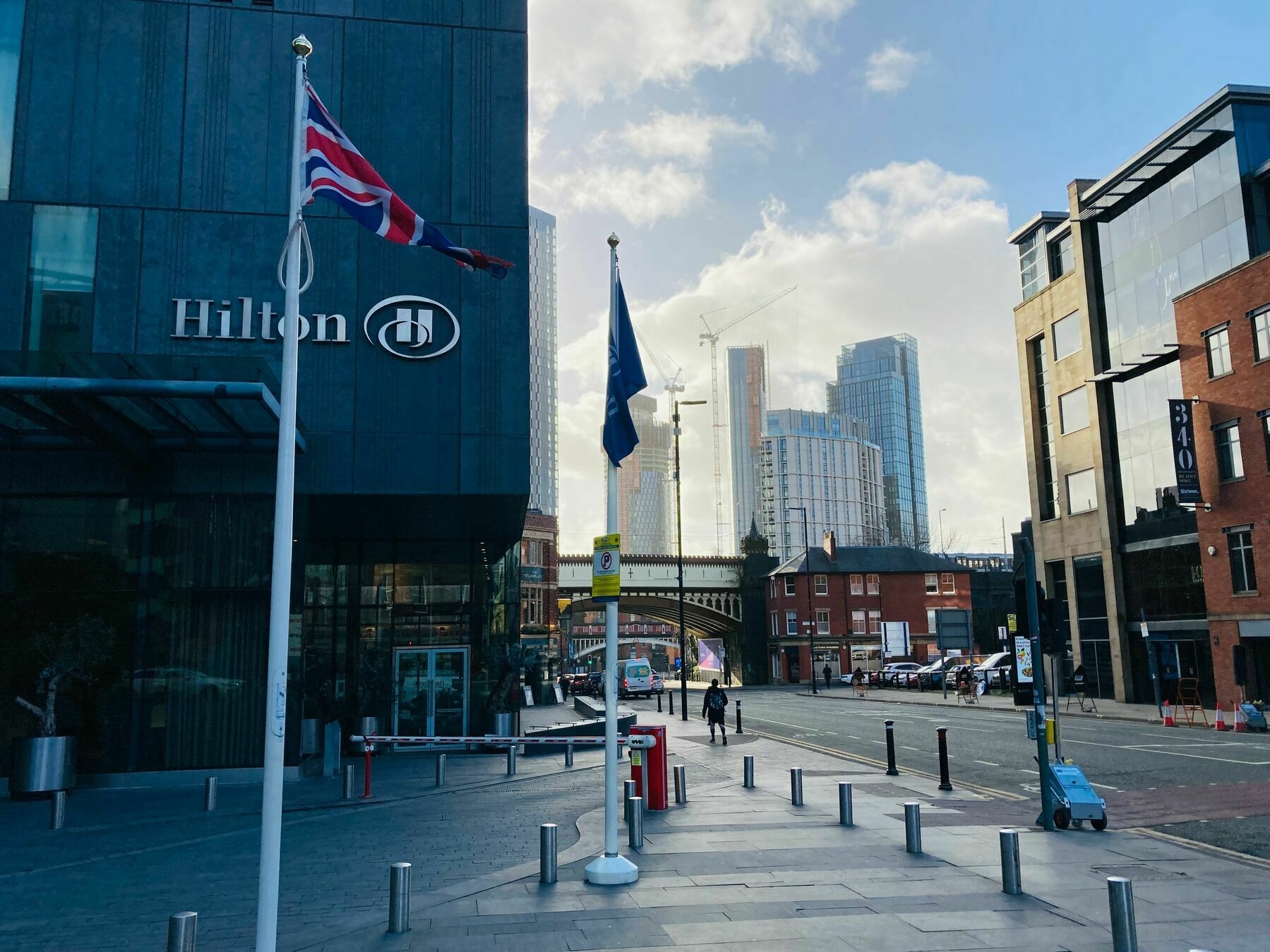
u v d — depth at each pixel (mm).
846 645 78250
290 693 17906
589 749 23703
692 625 98312
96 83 19156
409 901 7473
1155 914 7707
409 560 25562
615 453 9727
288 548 6637
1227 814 12758
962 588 79812
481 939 7117
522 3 21109
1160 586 36875
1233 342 31344
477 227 20000
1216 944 6879
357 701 24500
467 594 25484
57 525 17766
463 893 8570
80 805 14797
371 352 19234
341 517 22000
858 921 7531
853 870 9359
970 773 17609
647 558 84750
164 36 19531
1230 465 31609
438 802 14805
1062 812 11641
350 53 20250
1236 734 24875
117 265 18578
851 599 79375
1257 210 32219
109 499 17922
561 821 12875
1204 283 32750
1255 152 32688
